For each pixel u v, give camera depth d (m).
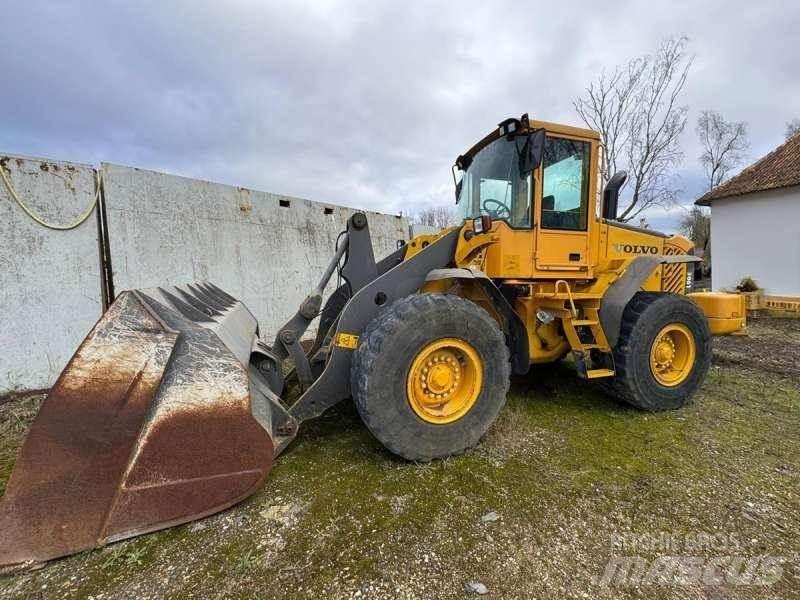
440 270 2.47
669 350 3.04
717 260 11.16
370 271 2.77
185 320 1.73
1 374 3.23
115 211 3.85
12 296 3.26
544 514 1.77
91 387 1.53
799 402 3.18
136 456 1.58
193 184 4.52
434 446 2.17
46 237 3.40
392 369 2.04
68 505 1.50
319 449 2.38
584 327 3.13
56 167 3.45
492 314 2.91
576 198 2.97
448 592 1.36
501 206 2.94
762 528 1.68
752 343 5.55
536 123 2.77
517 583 1.40
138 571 1.44
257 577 1.42
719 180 24.69
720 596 1.35
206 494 1.69
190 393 1.65
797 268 9.52
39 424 1.48
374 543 1.58
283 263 5.55
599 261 3.12
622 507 1.82
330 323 3.28
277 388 2.59
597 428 2.69
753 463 2.21
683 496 1.90
